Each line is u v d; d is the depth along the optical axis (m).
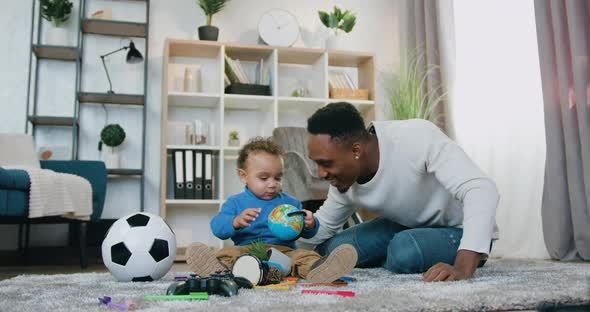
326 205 1.93
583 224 2.62
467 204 1.48
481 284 1.33
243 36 4.36
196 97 3.90
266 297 1.15
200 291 1.21
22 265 3.44
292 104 4.16
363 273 1.80
